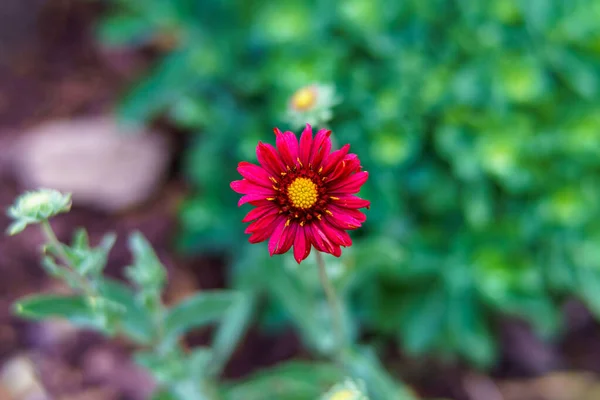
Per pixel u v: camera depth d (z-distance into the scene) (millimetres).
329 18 717
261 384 648
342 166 447
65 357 719
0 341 724
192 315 582
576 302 866
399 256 657
